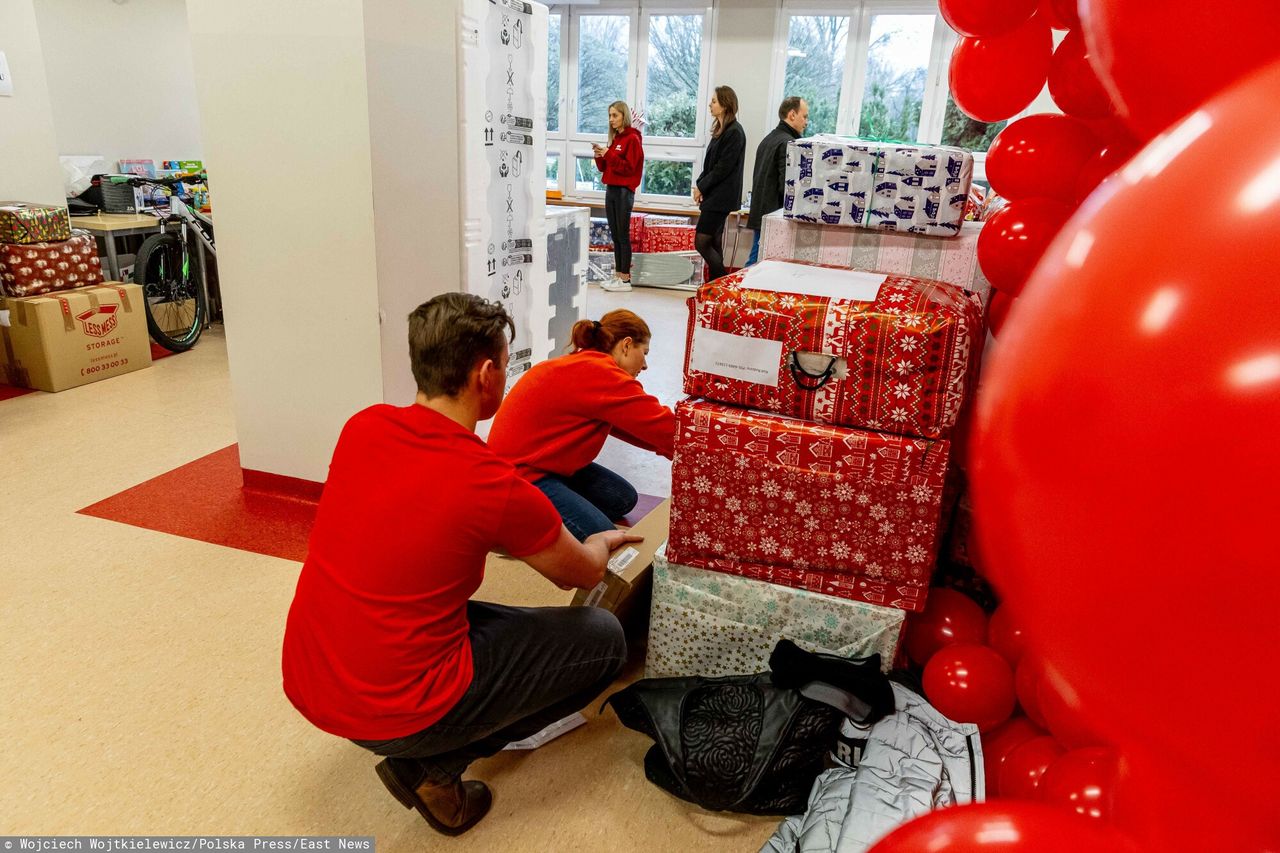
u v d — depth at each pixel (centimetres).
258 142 246
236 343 270
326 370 262
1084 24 65
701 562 167
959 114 662
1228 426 32
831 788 144
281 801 155
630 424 213
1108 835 70
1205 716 38
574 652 152
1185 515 34
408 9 238
